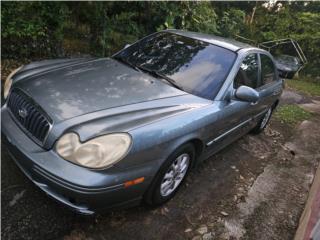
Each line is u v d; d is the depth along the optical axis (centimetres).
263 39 1983
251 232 313
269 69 495
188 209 318
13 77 313
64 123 240
